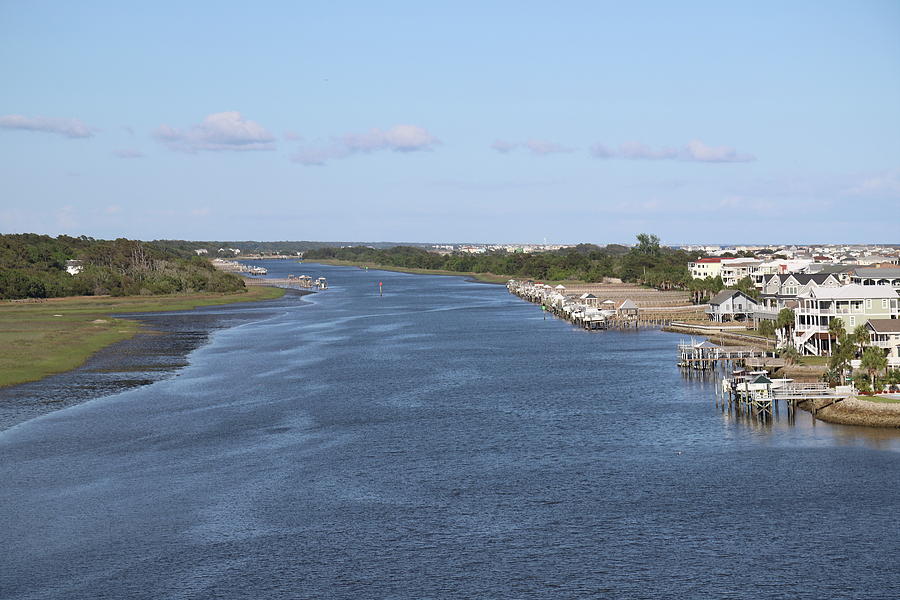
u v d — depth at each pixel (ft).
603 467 217.15
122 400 306.96
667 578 151.43
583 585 149.18
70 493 198.59
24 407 294.46
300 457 228.02
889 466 213.05
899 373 275.59
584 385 337.72
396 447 238.07
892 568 154.40
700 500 190.39
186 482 206.39
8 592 148.15
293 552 164.14
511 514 183.01
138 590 148.77
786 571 153.69
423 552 163.63
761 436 247.29
